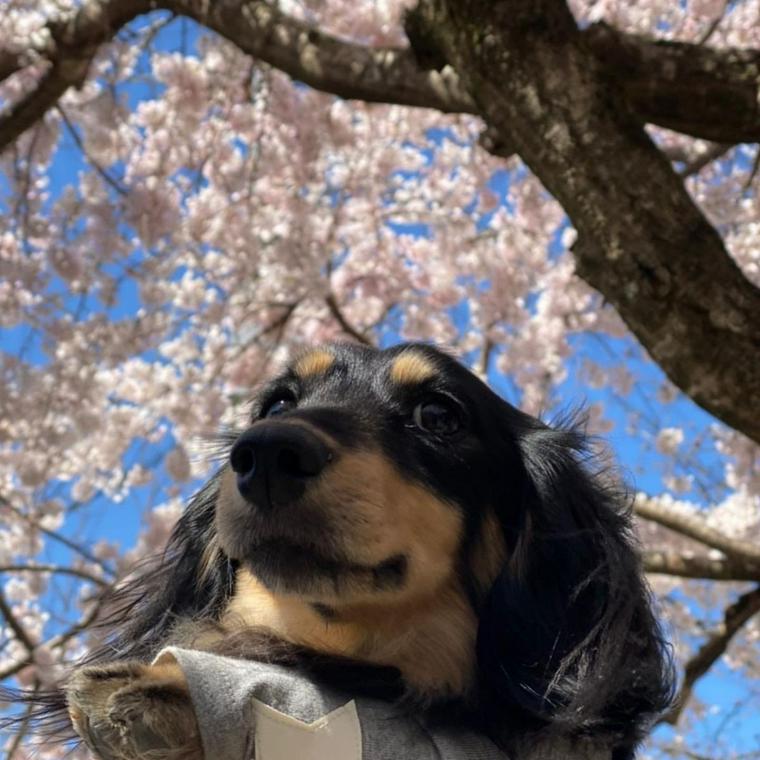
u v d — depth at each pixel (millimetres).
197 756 212
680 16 862
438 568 271
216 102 897
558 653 274
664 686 286
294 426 247
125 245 886
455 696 267
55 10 737
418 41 482
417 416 287
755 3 826
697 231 416
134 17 664
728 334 406
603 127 423
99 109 838
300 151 882
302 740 216
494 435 301
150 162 887
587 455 328
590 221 423
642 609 289
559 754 256
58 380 876
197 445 750
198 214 895
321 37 597
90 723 209
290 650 264
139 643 322
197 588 325
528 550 287
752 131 458
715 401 412
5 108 732
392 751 232
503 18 434
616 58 448
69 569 796
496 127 450
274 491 240
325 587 249
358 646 270
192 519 334
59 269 861
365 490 248
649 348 423
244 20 610
